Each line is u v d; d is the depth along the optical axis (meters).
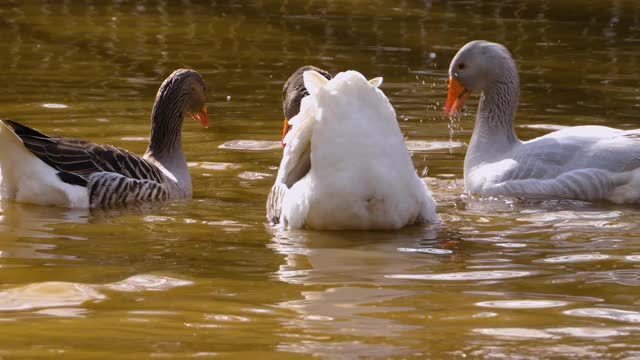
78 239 11.46
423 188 11.84
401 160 11.27
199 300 9.16
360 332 8.30
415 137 17.06
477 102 20.27
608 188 13.46
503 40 26.11
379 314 8.77
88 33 26.38
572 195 13.55
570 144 13.84
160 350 7.86
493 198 13.76
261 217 12.61
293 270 10.19
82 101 19.16
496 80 14.76
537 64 23.27
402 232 11.70
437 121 18.11
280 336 8.20
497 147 14.55
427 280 9.85
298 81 14.73
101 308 8.91
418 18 29.27
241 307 8.95
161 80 21.17
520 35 26.86
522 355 7.81
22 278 9.86
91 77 21.36
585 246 11.20
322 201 11.29
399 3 31.81
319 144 11.12
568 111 18.69
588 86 20.92
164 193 13.66
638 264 10.47
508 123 14.75
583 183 13.51
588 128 14.23
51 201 13.18
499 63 14.76
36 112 18.12
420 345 7.99
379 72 22.12
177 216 12.69
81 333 8.23
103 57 23.48
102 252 10.88
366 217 11.43
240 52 24.34
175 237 11.59
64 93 19.78
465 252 10.93
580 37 26.67
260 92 20.27
